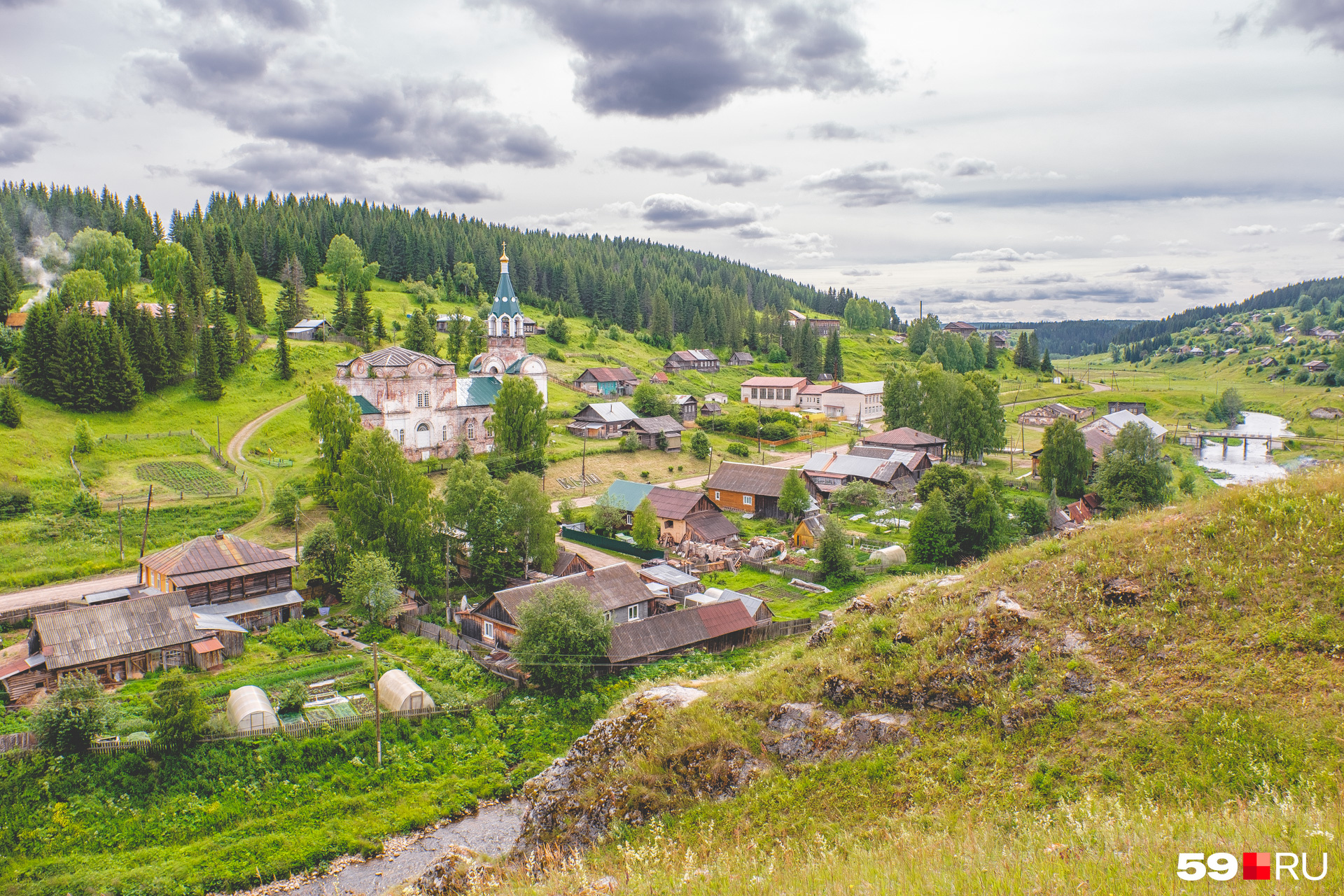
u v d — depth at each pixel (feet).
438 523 221.25
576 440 392.88
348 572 201.26
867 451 355.56
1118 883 40.65
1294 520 73.61
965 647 75.82
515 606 175.94
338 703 150.61
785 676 83.66
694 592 210.59
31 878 106.93
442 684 160.86
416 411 322.96
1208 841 44.42
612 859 66.64
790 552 256.52
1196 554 74.69
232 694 144.87
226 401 368.48
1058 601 76.07
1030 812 58.59
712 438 449.89
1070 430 323.78
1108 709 64.85
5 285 419.95
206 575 188.44
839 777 69.92
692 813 70.54
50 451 277.03
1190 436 490.90
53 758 124.98
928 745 69.46
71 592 200.13
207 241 593.01
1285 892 37.04
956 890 43.27
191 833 118.62
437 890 73.10
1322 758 53.78
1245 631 65.77
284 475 295.28
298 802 127.13
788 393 562.25
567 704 153.89
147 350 353.10
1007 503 289.12
